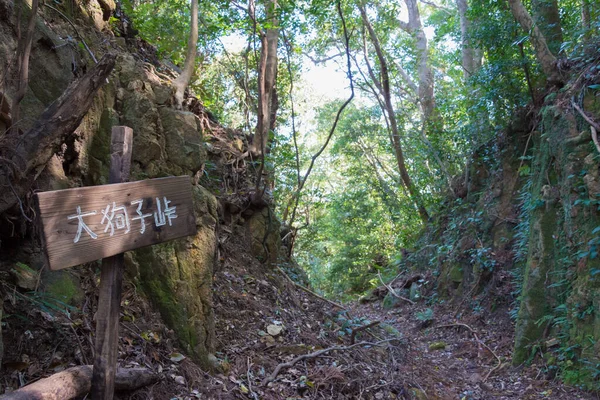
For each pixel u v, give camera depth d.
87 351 3.27
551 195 6.98
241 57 10.95
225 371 4.09
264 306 5.49
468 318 8.80
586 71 6.95
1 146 2.81
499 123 10.30
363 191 17.27
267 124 8.12
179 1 8.59
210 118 8.42
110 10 5.84
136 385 3.17
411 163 15.86
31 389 2.49
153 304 4.02
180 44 8.55
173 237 2.81
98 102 4.21
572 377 5.55
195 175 4.83
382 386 4.82
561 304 6.27
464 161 13.02
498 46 9.47
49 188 3.60
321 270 20.09
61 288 3.53
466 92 12.16
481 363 7.09
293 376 4.39
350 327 6.24
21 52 3.13
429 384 5.68
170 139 4.65
